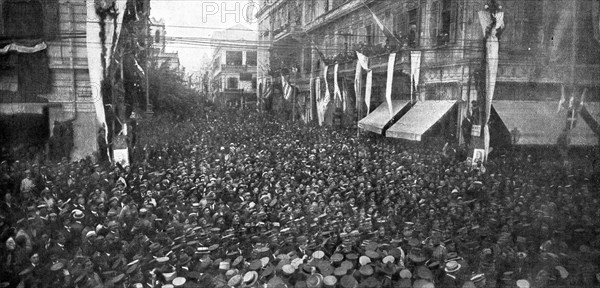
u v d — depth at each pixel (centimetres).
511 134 1941
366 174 1770
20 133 1816
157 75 2288
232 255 1119
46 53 1838
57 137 1850
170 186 1534
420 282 934
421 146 1994
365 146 2125
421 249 1127
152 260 1063
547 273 1092
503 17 1919
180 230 1205
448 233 1261
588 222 1401
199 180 1592
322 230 1209
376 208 1405
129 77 2125
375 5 2398
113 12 1872
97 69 1877
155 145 2038
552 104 1984
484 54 1933
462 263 1104
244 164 1830
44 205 1312
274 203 1410
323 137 2297
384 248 1143
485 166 1862
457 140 2000
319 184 1599
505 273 1094
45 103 1847
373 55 2298
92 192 1456
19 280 984
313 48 2650
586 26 1955
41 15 1816
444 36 2073
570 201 1558
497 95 1978
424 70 2147
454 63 2019
